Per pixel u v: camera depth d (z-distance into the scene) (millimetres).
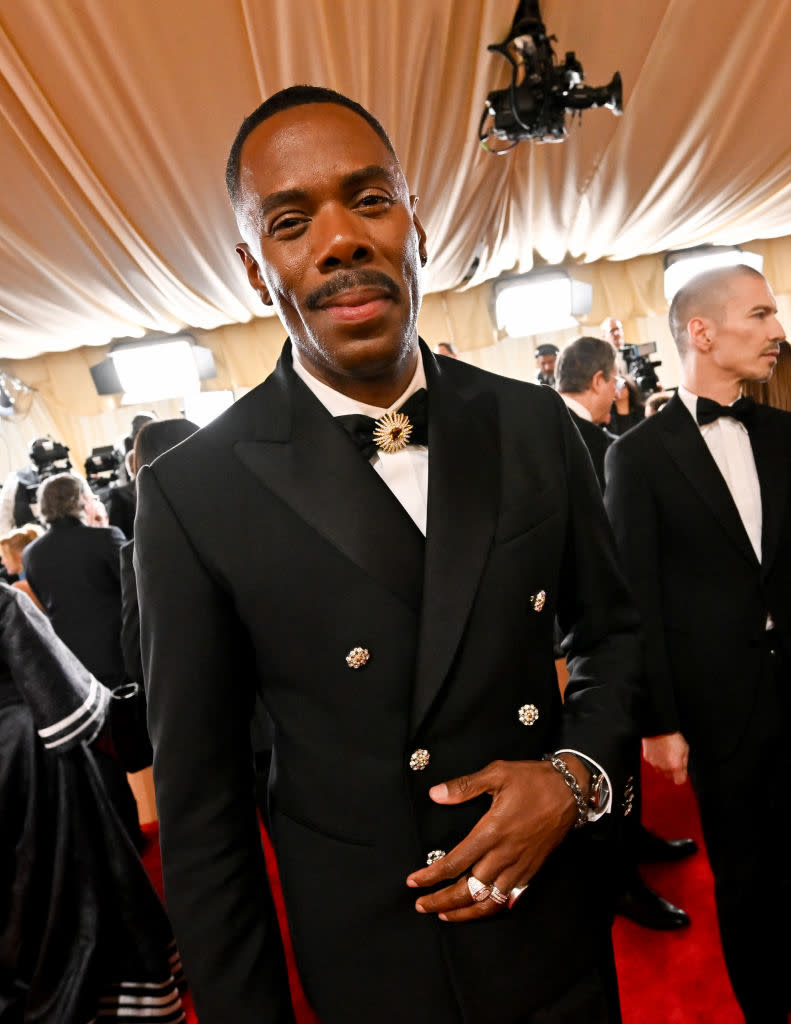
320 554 720
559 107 3789
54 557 2607
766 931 1395
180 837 739
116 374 8211
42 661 1582
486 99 3951
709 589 1411
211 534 728
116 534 2701
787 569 1378
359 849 750
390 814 739
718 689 1396
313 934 780
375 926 751
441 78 3984
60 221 4891
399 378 768
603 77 4438
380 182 679
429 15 3420
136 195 4613
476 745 757
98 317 7062
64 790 1697
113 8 3018
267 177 670
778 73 4645
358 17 3303
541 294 8664
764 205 7590
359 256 662
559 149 5398
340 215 654
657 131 5266
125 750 1689
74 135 3873
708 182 6391
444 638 712
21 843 1671
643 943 1729
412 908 743
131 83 3514
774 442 1432
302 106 677
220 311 7633
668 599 1455
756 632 1372
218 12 3197
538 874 783
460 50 3818
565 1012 789
